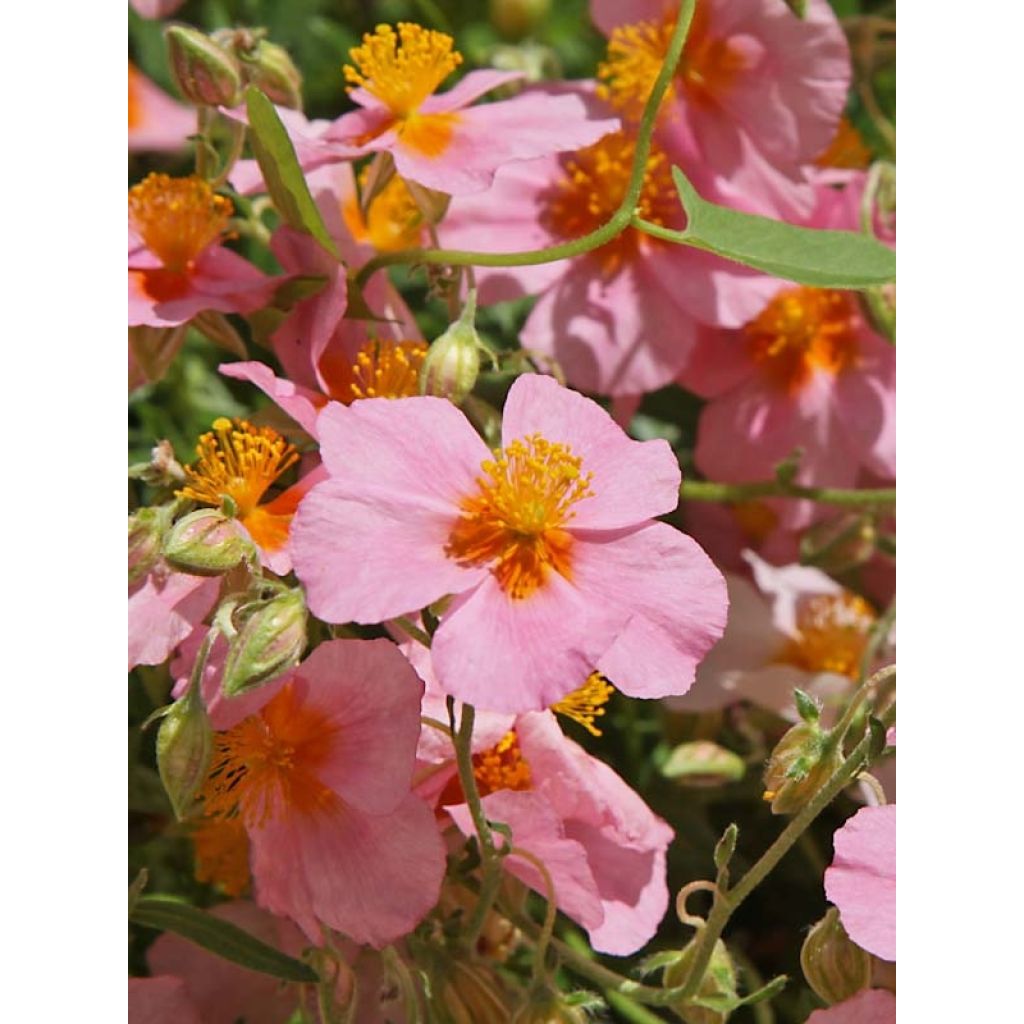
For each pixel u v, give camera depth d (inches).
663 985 6.1
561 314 7.7
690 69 7.8
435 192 6.9
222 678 5.6
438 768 6.0
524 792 5.8
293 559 5.2
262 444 6.1
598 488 5.6
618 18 7.9
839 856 5.6
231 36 7.1
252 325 6.7
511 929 6.4
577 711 6.4
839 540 8.0
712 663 7.7
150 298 6.6
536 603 5.3
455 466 5.6
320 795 5.8
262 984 6.8
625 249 7.8
